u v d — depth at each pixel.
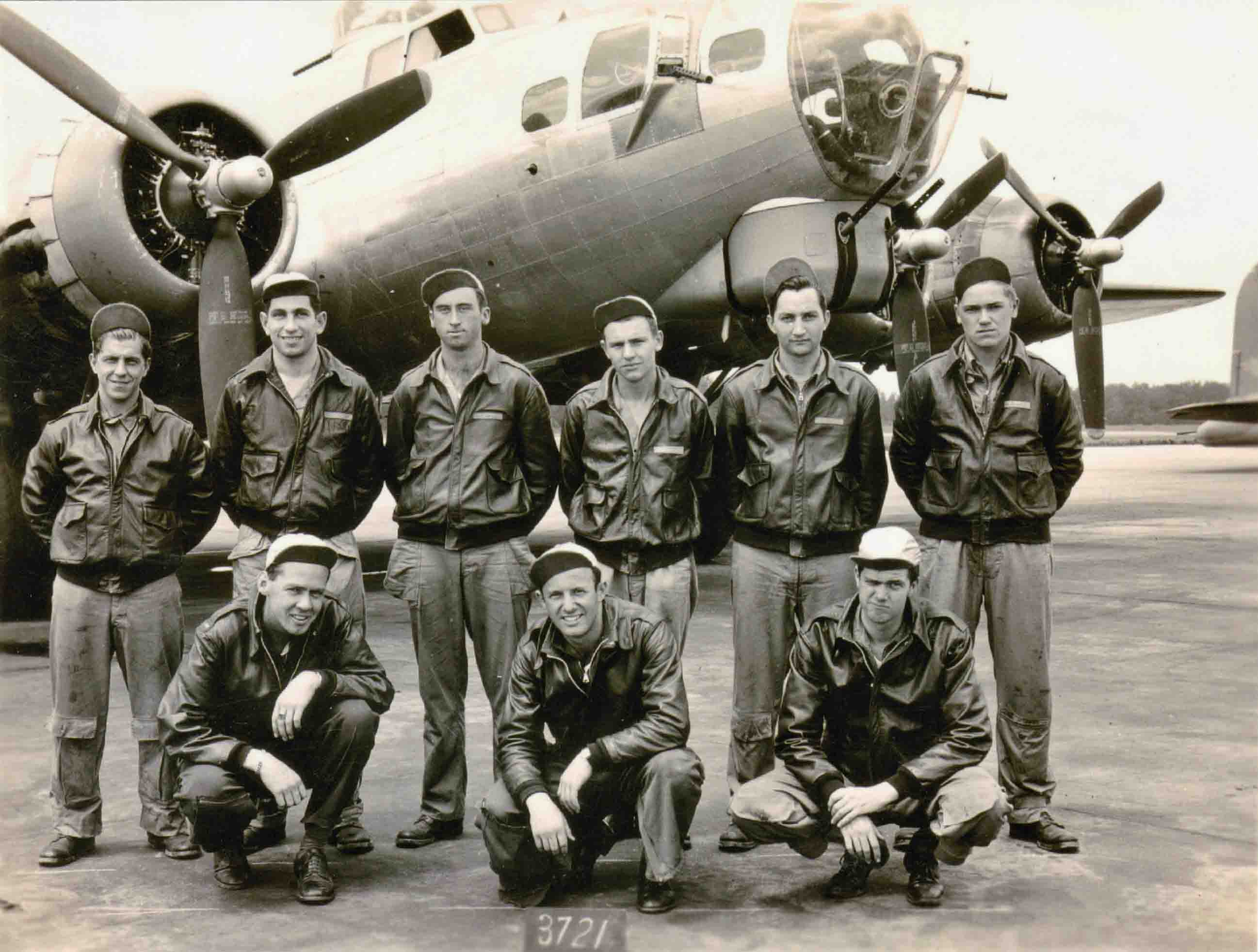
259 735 3.28
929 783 2.95
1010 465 3.53
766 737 3.63
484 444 3.63
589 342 8.22
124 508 3.44
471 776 4.21
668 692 3.06
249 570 3.64
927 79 6.93
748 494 3.61
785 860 3.34
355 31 9.15
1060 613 7.71
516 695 3.17
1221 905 2.92
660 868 2.91
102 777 4.20
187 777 3.07
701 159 6.96
